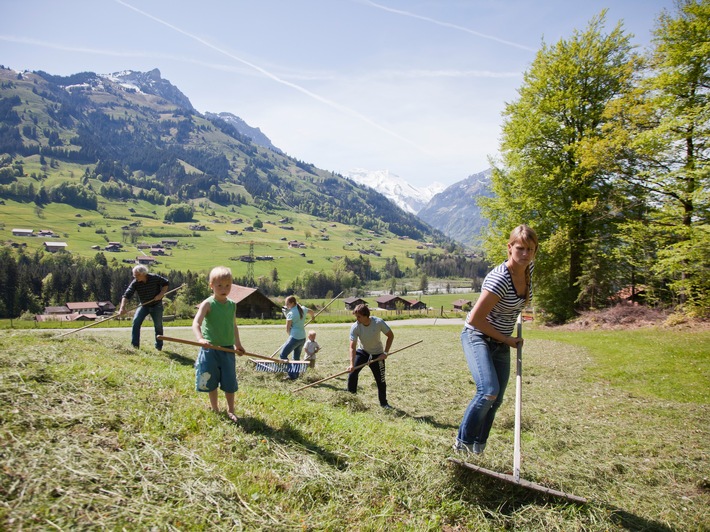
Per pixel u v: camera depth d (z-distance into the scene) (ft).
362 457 16.53
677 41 70.08
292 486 13.91
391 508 13.57
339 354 61.11
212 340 19.10
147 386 20.13
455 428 25.21
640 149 73.10
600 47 87.40
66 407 15.90
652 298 90.53
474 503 14.40
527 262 15.78
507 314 16.60
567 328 88.74
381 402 29.76
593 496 15.53
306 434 18.20
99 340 37.29
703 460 21.75
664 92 71.41
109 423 15.52
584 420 28.96
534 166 90.89
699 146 68.33
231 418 18.45
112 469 12.85
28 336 32.40
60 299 393.91
